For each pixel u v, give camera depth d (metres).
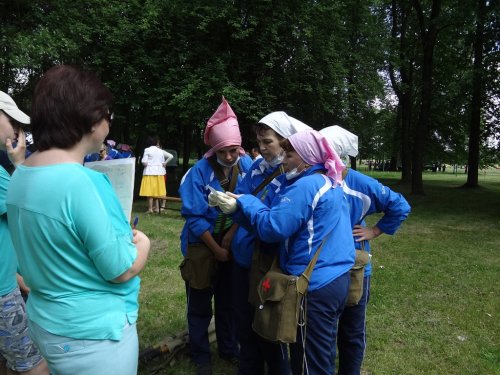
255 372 2.68
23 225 1.44
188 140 16.41
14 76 10.70
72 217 1.38
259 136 2.55
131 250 1.49
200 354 2.99
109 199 1.47
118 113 11.82
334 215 2.14
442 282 5.15
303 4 11.68
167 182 16.33
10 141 2.20
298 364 2.18
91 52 11.49
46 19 10.19
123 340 1.52
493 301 4.52
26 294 2.64
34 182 1.42
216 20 11.33
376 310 4.28
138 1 11.94
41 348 1.51
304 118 13.19
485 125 16.81
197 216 2.81
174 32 11.66
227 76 11.45
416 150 15.05
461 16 12.62
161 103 11.20
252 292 2.38
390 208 2.69
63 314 1.44
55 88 1.46
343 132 2.74
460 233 8.16
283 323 2.06
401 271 5.59
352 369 2.80
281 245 2.22
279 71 12.19
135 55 11.48
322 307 2.11
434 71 18.47
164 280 5.00
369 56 14.16
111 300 1.49
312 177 2.14
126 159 1.82
